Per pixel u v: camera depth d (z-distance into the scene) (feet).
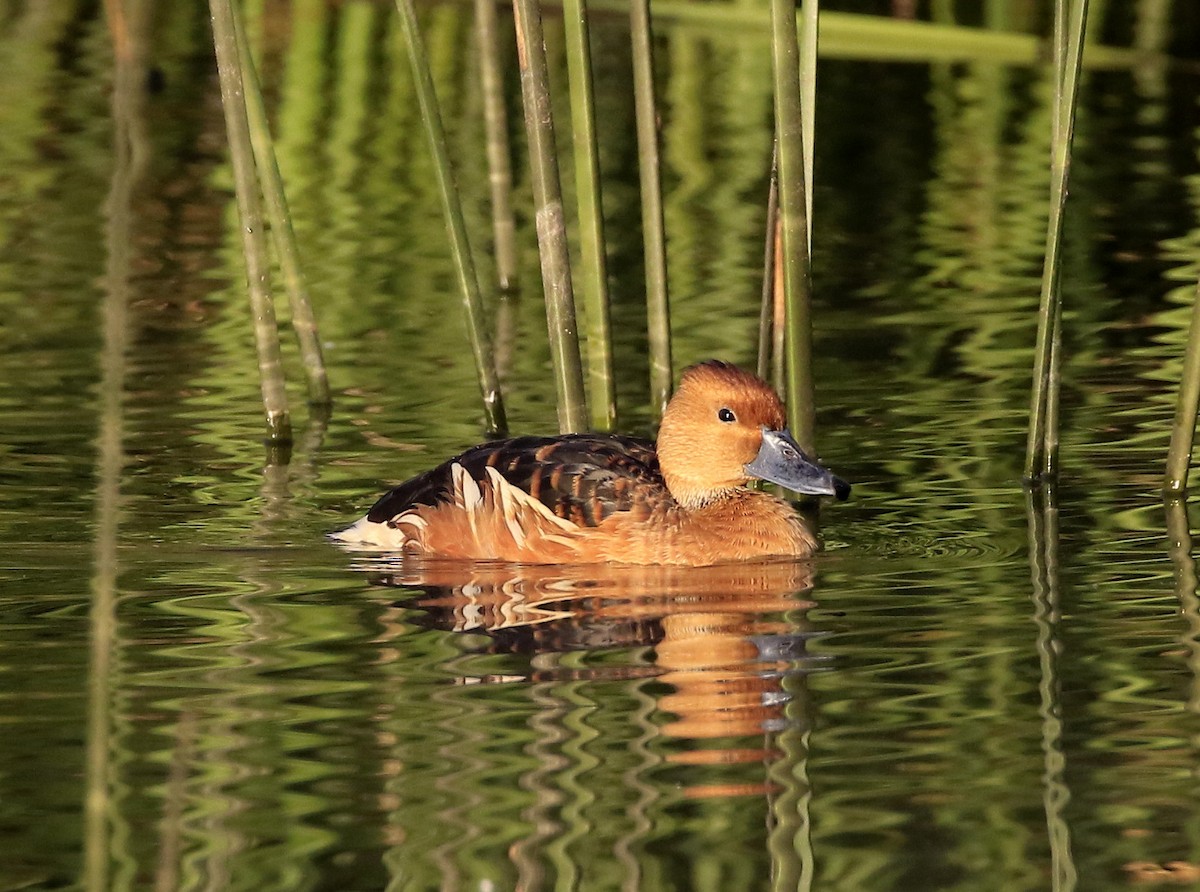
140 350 60.44
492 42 67.97
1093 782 28.99
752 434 43.60
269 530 44.04
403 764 29.81
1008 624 36.55
